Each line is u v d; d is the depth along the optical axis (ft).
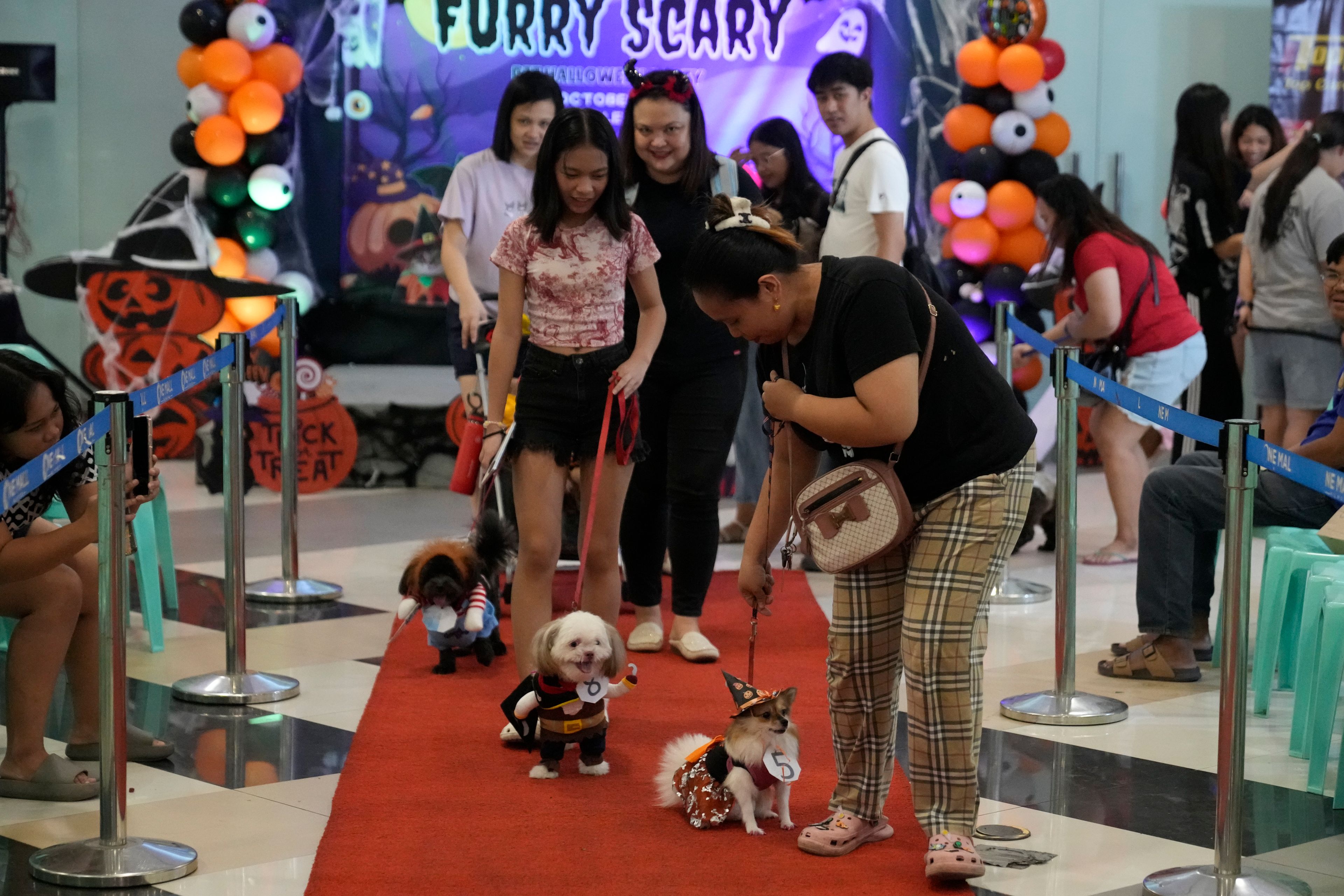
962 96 28.68
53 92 28.14
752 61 28.32
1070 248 19.45
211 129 25.50
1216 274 24.81
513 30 28.12
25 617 10.66
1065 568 12.83
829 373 8.41
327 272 28.43
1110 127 30.22
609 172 12.21
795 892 8.67
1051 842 9.74
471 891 8.66
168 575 17.10
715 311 8.52
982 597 8.71
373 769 11.09
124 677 9.17
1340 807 10.52
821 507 8.59
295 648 15.25
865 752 9.45
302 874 9.09
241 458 13.30
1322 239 20.68
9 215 28.50
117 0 28.76
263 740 12.00
